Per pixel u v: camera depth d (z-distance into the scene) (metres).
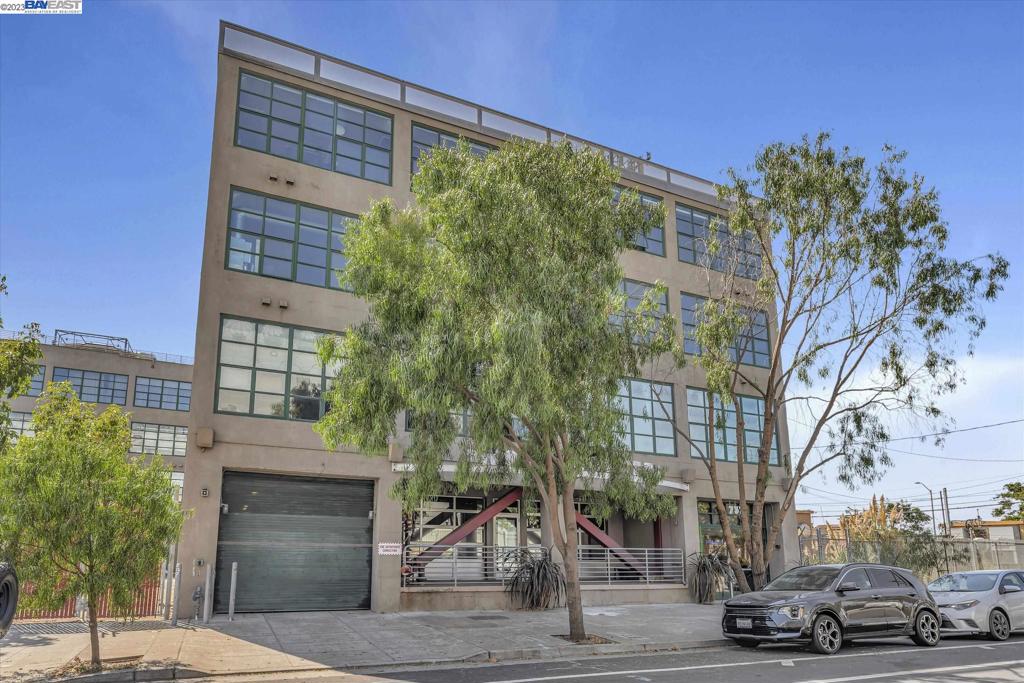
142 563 11.19
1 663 11.38
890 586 14.81
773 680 10.50
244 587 17.61
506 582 20.55
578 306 14.00
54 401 18.30
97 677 10.44
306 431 18.86
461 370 13.20
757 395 27.95
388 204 15.55
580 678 10.80
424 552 20.27
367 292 14.80
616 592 22.55
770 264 20.31
